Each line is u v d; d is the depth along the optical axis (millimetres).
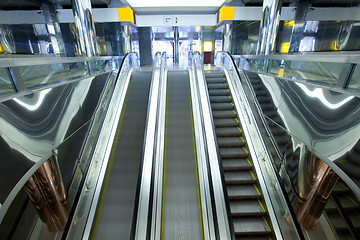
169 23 12375
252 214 3697
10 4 8016
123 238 3156
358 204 3135
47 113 2607
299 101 3027
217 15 11953
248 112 5227
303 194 3256
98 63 6172
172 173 4105
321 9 7805
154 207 3344
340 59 2283
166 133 4988
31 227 3256
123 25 11055
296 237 2889
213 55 15844
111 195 3732
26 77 2889
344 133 2029
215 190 3555
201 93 6004
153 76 6629
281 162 3623
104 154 4309
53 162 2807
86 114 3955
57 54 9711
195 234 3221
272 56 4691
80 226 3111
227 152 4680
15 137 1871
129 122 5262
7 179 1657
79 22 6516
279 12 6223
